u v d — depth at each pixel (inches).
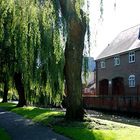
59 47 753.6
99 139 534.3
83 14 733.9
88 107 2022.6
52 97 973.8
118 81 2036.2
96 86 2210.9
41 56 815.7
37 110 1163.3
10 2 729.6
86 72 799.7
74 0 723.4
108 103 1790.1
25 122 836.0
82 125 688.4
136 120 1285.7
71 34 757.3
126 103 1624.0
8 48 1093.1
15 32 804.0
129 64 1859.0
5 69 1200.8
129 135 565.9
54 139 557.3
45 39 763.4
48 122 775.1
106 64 2107.5
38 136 595.5
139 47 1744.6
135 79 1803.6
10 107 1445.6
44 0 737.0
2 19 818.8
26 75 896.9
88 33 755.4
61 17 730.8
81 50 768.9
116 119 1322.6
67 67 777.6
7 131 671.8
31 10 730.8
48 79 886.4
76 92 773.3
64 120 761.0
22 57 798.5
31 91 1181.1
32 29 741.9
